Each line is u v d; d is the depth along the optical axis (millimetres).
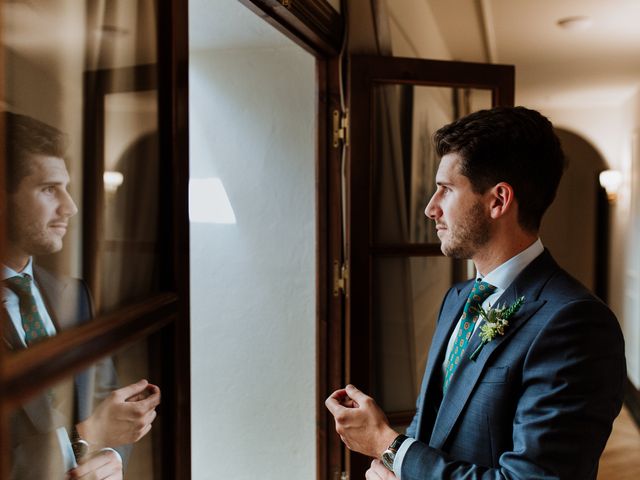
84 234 825
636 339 5711
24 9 699
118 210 914
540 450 1083
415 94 2377
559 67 5387
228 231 2631
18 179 694
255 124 2586
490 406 1201
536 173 1267
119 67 909
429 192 2428
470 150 1278
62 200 775
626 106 6977
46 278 742
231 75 2596
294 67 2535
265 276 2613
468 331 1332
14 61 683
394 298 2426
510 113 1297
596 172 8023
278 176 2576
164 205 1053
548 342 1147
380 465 1302
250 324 2641
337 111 2334
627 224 6387
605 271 7793
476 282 1395
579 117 7676
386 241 2391
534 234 1316
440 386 1427
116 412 916
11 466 714
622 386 1176
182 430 1112
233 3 2078
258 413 2662
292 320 2600
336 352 2420
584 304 1150
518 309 1231
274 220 2588
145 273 1000
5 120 668
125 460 954
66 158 783
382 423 1309
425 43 3322
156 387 1035
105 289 875
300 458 2635
